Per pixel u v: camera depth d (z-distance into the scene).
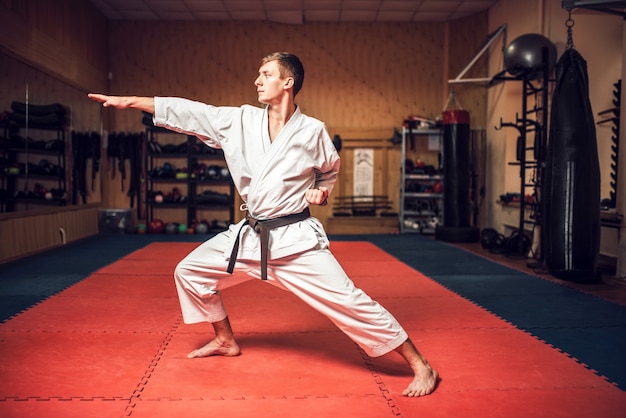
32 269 5.37
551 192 4.75
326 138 2.28
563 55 4.77
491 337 3.12
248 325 3.32
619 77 5.82
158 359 2.66
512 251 6.79
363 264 5.86
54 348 2.82
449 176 8.32
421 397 2.22
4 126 5.73
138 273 5.15
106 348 2.83
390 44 9.65
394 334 2.21
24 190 6.29
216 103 9.61
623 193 4.93
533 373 2.52
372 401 2.17
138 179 9.46
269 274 2.31
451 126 8.30
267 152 2.23
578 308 3.88
